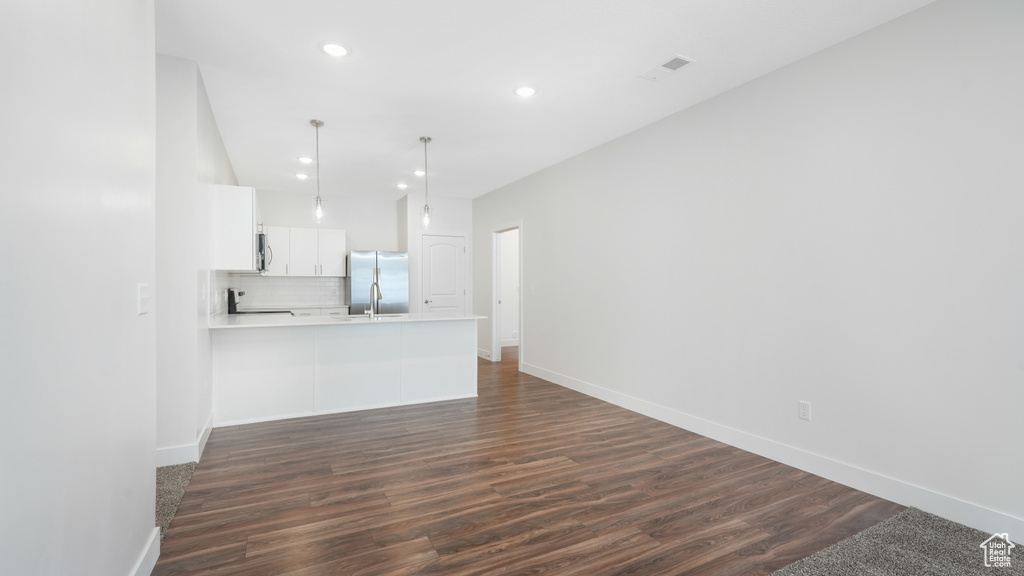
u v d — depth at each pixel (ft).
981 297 7.10
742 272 10.61
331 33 8.59
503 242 28.27
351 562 6.16
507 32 8.58
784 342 9.77
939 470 7.54
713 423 11.27
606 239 14.82
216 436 11.26
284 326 12.50
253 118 12.53
